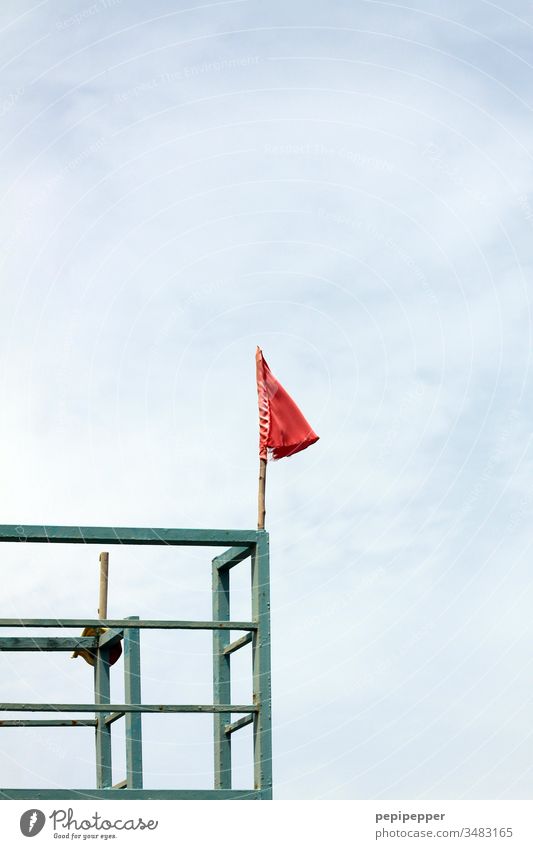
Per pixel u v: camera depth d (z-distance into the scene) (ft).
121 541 37.29
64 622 35.94
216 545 38.14
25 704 35.60
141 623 36.55
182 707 36.73
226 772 40.22
